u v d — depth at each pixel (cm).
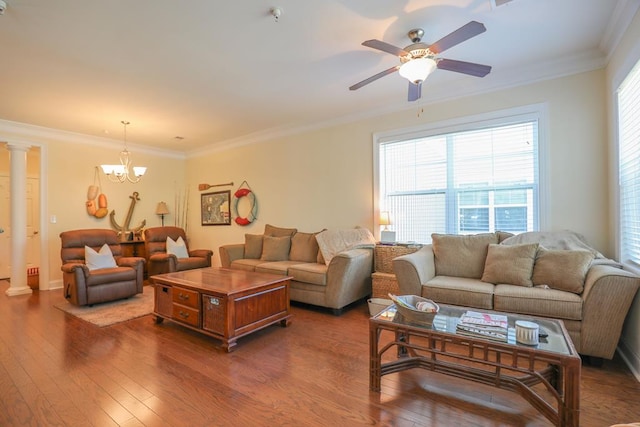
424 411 180
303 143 499
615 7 222
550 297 238
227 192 603
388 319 206
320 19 230
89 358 249
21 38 245
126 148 542
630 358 229
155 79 323
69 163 518
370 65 302
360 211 443
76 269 374
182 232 591
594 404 186
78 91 348
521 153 334
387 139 418
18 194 461
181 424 170
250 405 187
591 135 297
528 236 304
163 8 213
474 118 356
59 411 181
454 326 195
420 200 398
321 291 365
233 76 320
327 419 174
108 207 564
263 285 297
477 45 273
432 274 320
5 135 451
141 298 432
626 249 254
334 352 260
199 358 249
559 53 289
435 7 220
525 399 171
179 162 677
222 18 226
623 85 247
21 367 234
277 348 269
